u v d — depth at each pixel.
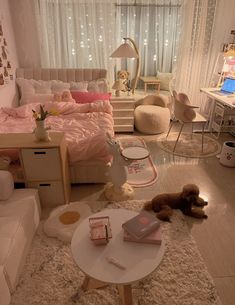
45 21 3.86
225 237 1.99
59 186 2.21
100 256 1.31
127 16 4.02
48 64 4.11
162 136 3.89
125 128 3.94
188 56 4.15
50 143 2.06
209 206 2.34
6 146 2.02
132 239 1.39
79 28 3.92
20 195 1.97
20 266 1.63
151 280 1.60
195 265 1.72
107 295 1.52
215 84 4.32
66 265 1.71
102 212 1.63
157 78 4.40
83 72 4.00
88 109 3.42
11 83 3.71
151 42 4.29
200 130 4.13
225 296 1.54
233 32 3.96
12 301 1.48
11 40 3.76
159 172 2.90
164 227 2.04
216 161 3.18
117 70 4.32
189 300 1.49
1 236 1.55
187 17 3.91
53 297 1.51
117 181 2.29
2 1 3.46
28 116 3.30
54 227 1.99
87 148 2.41
